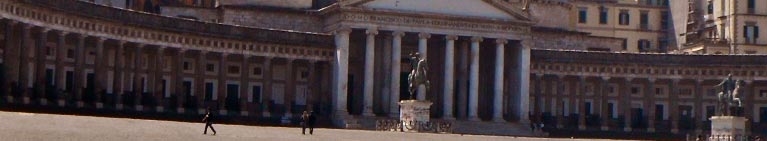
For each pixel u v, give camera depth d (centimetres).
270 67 12938
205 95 13075
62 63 10694
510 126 13275
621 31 17912
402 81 13925
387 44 13225
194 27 12219
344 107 12862
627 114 14375
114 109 11362
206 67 13112
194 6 13675
